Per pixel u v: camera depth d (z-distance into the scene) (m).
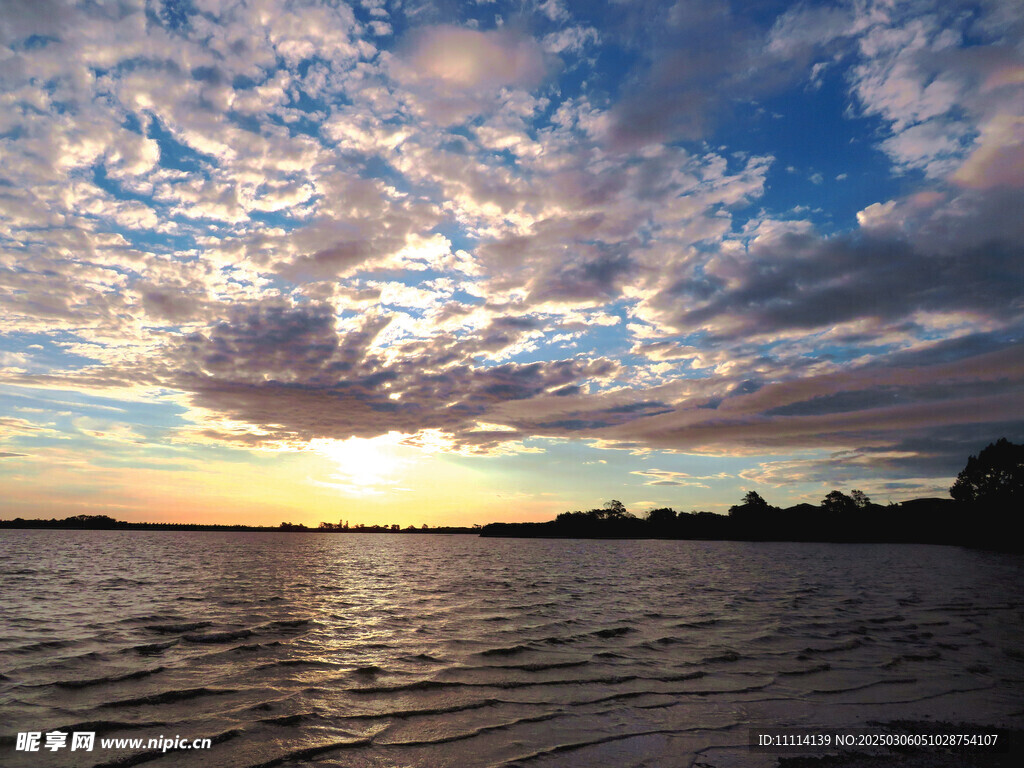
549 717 11.22
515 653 16.53
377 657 15.95
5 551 83.75
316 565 60.44
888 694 12.72
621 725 10.80
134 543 129.50
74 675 13.68
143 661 15.11
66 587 34.06
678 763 9.13
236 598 29.19
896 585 37.81
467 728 10.57
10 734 9.95
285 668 14.60
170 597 29.23
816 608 26.16
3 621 21.17
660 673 14.39
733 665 15.19
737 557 82.44
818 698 12.44
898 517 161.12
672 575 48.47
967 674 14.32
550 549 119.19
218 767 8.70
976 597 30.41
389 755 9.30
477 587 37.41
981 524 120.56
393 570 54.44
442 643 17.94
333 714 11.24
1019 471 115.94
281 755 9.20
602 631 20.11
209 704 11.74
